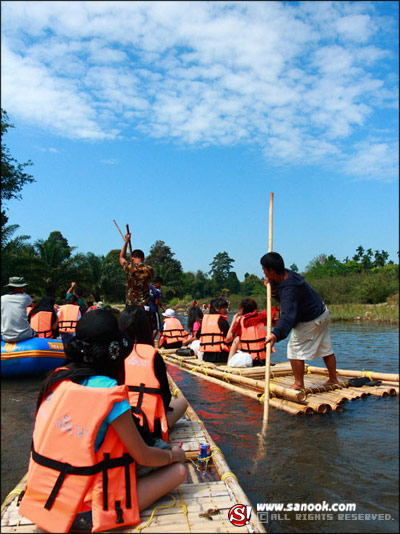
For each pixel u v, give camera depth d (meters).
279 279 4.98
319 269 59.47
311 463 3.24
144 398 2.91
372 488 2.82
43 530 2.15
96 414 2.05
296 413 4.54
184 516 2.30
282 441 3.73
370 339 12.43
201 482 2.88
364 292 28.55
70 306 10.16
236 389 5.76
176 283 65.44
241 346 7.12
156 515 2.30
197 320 9.99
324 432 3.93
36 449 2.12
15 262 26.27
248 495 2.79
